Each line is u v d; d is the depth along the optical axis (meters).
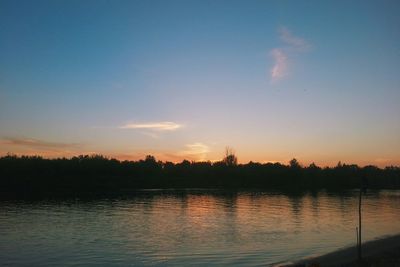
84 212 98.06
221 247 53.78
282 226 75.38
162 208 110.75
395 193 195.38
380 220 86.31
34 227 72.44
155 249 52.31
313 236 63.91
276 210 106.25
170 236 62.94
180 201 137.00
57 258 47.12
